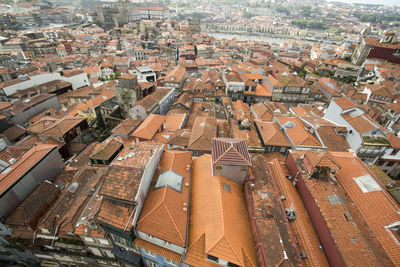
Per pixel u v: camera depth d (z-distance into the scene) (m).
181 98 76.81
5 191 33.81
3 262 42.50
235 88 84.81
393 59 119.75
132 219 29.50
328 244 29.06
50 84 92.75
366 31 174.88
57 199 38.84
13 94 80.19
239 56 184.12
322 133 52.91
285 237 28.55
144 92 78.19
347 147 50.84
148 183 34.25
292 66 154.25
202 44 199.62
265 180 36.31
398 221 29.36
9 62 126.19
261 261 26.80
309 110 71.12
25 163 38.50
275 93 85.12
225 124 62.41
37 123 59.09
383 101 77.06
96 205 34.44
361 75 124.94
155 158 37.09
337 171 38.69
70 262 38.94
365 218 31.39
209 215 31.38
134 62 152.38
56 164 44.06
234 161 35.28
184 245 28.61
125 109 76.38
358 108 53.16
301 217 32.81
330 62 141.25
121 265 35.84
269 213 30.45
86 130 63.22
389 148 48.00
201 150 48.25
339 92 89.69
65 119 58.03
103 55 171.00
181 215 31.81
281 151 52.25
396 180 49.34
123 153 36.81
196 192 36.47
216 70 113.44
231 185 36.44
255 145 51.88
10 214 34.69
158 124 58.62
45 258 39.03
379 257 27.00
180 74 93.19
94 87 99.75
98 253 35.72
